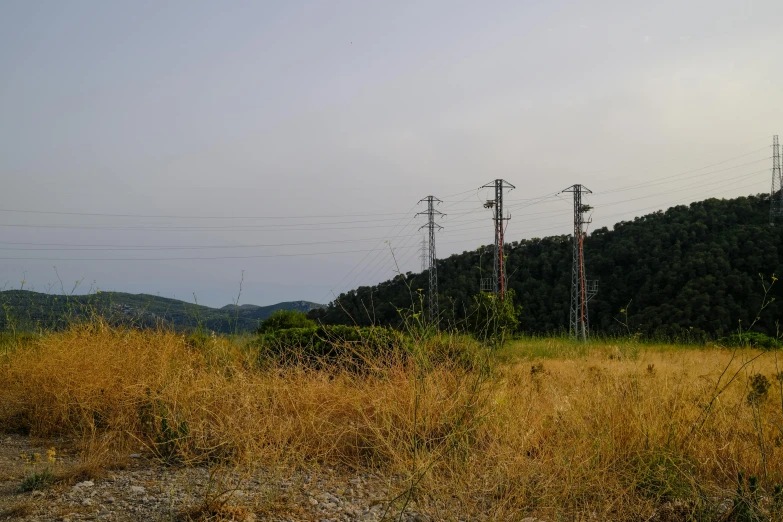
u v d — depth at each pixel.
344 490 4.36
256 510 3.86
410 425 5.05
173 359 6.95
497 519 3.64
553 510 3.83
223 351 7.07
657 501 4.09
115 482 4.47
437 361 5.97
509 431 4.87
